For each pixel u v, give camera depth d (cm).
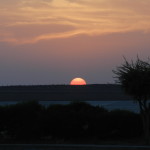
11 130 6912
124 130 6950
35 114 7006
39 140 6819
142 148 5600
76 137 6881
